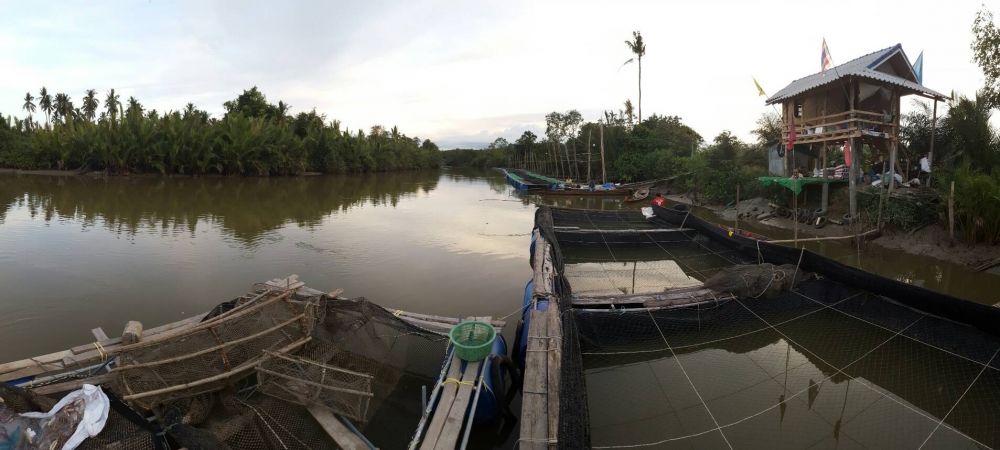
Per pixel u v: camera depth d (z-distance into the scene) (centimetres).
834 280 751
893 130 1357
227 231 1528
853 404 546
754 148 2325
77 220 1664
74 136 3784
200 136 3788
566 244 1271
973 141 1259
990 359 537
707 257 1159
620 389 598
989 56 1230
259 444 457
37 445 383
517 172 5262
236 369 517
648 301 740
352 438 464
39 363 544
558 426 403
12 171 3800
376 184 3891
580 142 4322
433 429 449
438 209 2267
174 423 430
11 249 1232
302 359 519
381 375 570
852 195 1309
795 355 652
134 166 3781
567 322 598
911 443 478
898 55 1369
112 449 398
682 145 3491
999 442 469
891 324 639
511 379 610
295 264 1139
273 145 4084
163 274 1041
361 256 1233
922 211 1191
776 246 910
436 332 680
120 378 480
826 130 1462
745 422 524
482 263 1184
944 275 1002
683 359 659
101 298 895
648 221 1514
